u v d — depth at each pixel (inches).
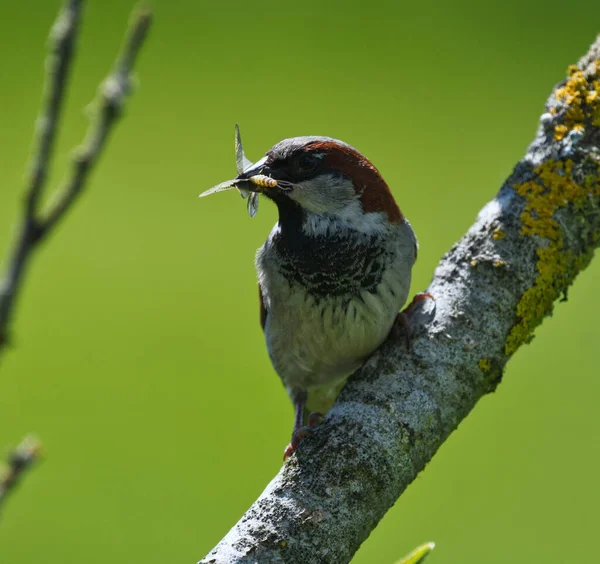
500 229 237.3
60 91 76.7
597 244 239.9
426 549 174.4
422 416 214.2
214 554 186.5
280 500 194.7
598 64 244.7
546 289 232.2
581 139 239.9
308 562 188.4
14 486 77.8
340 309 263.4
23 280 74.1
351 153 267.1
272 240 272.7
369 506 198.8
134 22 78.7
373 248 263.1
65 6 78.1
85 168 76.3
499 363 227.5
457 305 230.5
